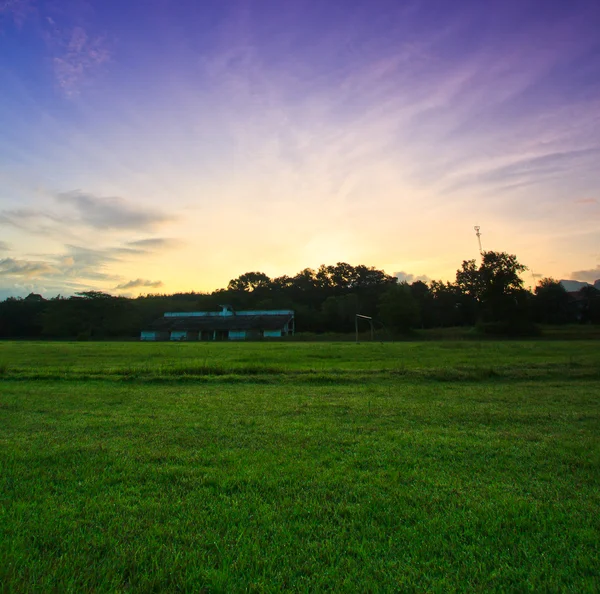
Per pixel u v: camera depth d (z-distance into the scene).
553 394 11.39
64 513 3.89
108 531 3.54
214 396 11.31
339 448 6.15
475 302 88.06
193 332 81.81
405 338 73.44
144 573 2.97
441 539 3.44
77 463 5.39
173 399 10.79
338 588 2.81
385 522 3.75
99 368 18.12
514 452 5.93
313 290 115.12
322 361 22.84
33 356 28.30
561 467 5.27
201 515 3.86
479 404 9.89
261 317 88.00
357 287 113.88
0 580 2.85
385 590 2.81
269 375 15.54
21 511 3.93
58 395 11.47
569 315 85.94
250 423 7.86
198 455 5.75
